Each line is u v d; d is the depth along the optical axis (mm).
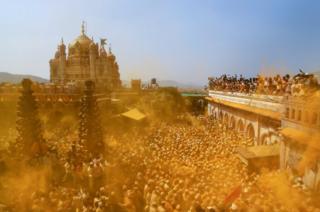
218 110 58219
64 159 26250
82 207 16656
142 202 18359
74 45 81375
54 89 49250
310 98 18891
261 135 32875
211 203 15422
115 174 22672
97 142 30391
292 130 20984
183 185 19344
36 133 27719
